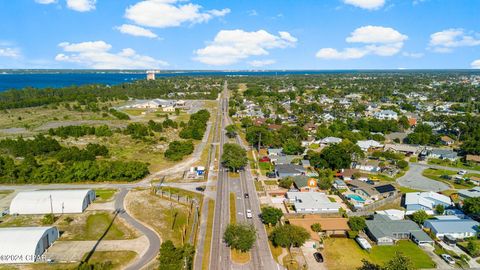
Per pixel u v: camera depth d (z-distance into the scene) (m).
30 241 60.06
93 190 88.12
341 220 76.69
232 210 83.25
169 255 56.75
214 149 140.62
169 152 124.75
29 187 96.88
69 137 153.50
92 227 73.00
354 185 100.69
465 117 191.12
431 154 139.50
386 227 73.31
